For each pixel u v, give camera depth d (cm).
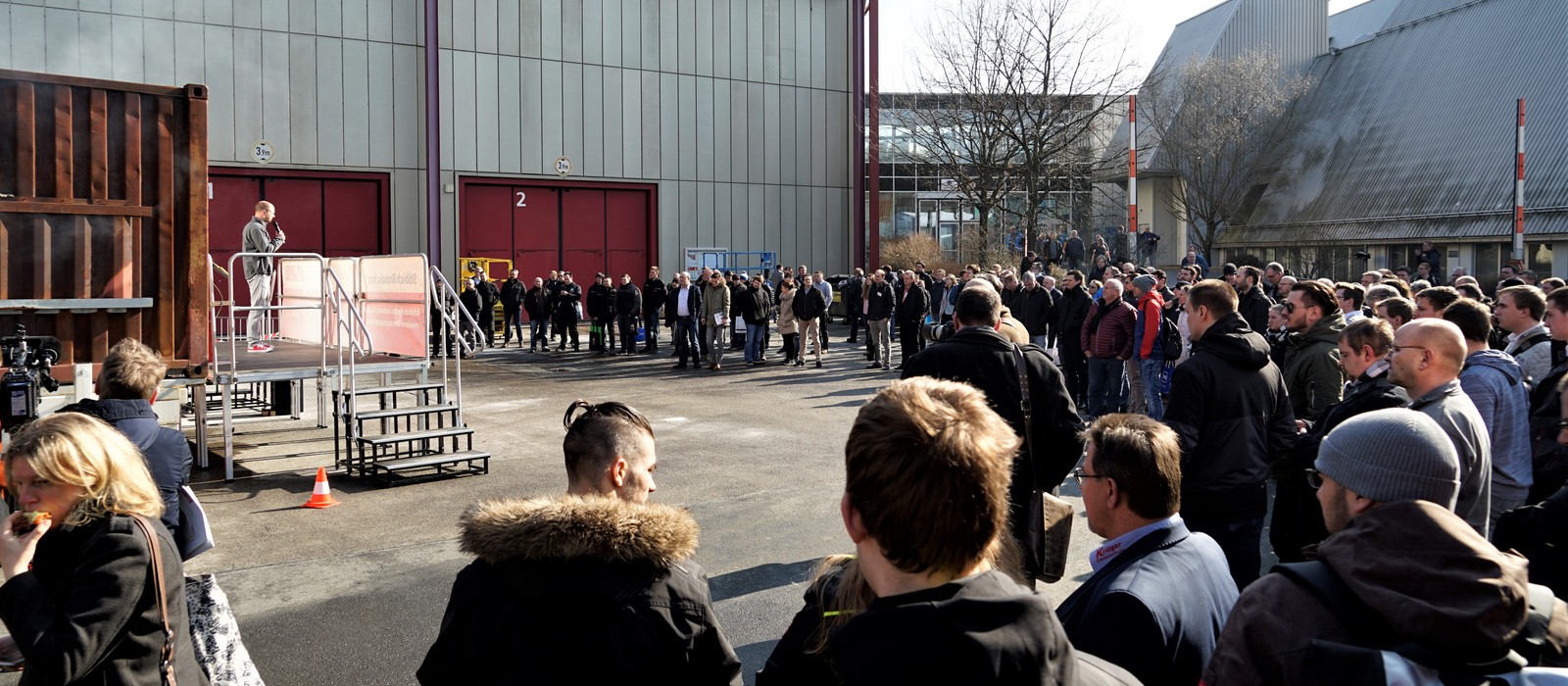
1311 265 3622
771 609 503
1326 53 4450
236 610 508
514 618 200
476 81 2630
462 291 2002
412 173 2564
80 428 238
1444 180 3388
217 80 2308
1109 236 3575
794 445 973
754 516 689
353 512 714
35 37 2119
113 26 2188
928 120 3047
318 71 2430
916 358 425
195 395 862
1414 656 155
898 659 133
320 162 2442
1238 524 385
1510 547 283
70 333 745
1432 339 333
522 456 934
